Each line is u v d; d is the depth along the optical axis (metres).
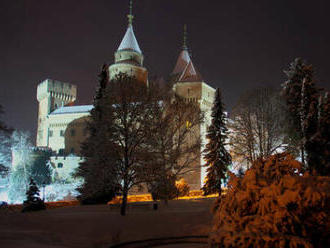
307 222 5.42
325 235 5.37
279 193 5.67
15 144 75.31
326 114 33.16
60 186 60.56
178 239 13.44
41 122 102.19
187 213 21.22
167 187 25.34
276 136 38.91
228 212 6.16
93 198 32.47
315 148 32.62
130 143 22.02
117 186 22.53
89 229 16.14
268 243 5.22
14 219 19.62
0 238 13.35
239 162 42.69
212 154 40.00
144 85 23.17
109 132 21.91
